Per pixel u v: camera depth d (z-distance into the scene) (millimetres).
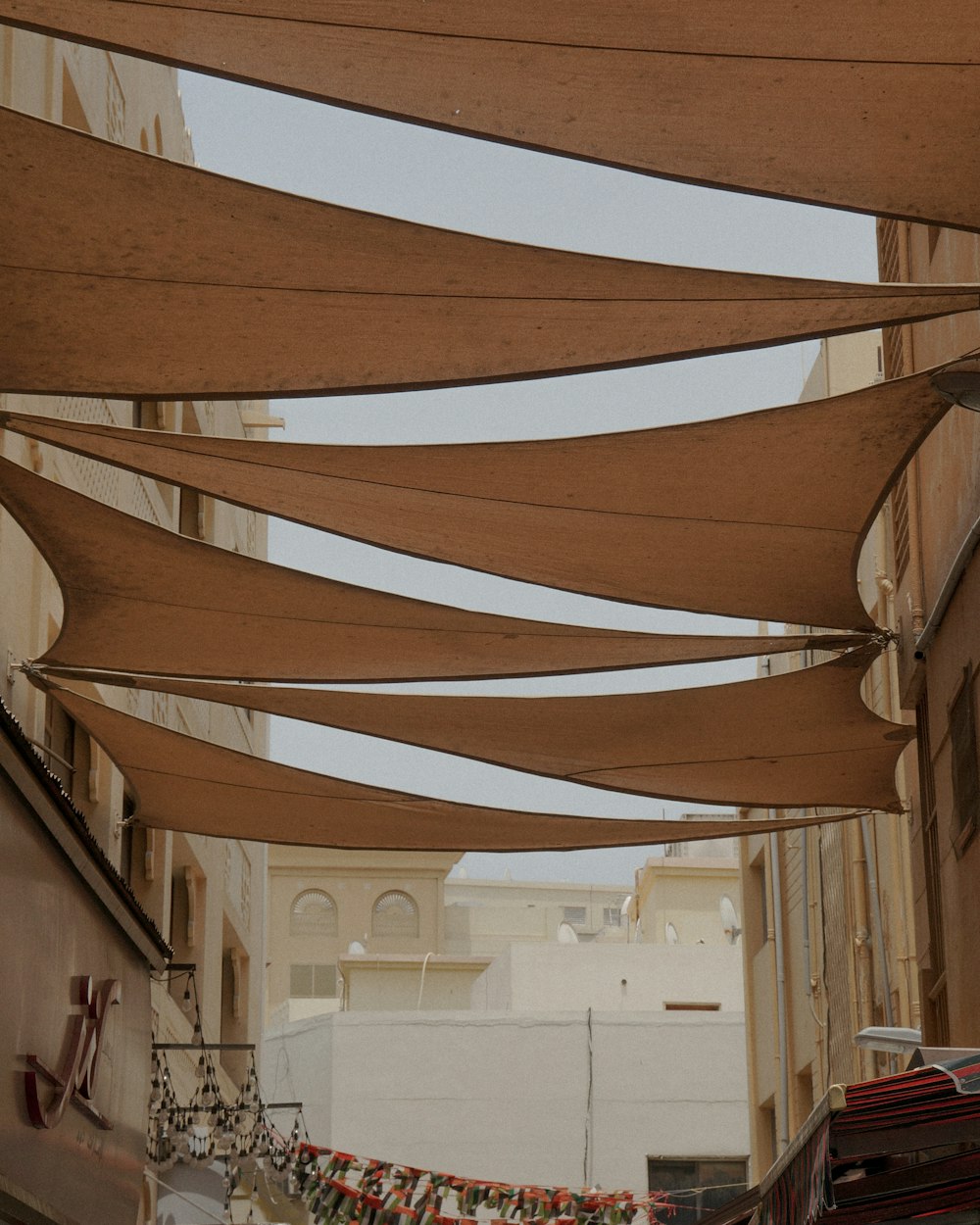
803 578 8180
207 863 19656
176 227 5496
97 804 12992
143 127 15688
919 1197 6316
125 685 9859
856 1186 6449
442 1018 29422
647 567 8086
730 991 34250
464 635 9078
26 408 10383
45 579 10695
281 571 8352
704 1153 28812
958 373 6547
